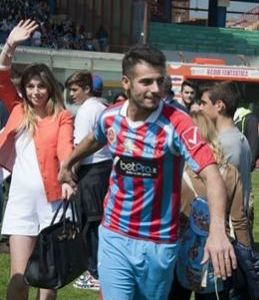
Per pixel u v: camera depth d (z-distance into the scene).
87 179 6.85
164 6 44.34
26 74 5.89
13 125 5.95
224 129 5.99
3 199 8.96
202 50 41.78
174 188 4.39
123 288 4.51
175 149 4.29
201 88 6.14
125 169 4.38
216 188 4.04
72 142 5.83
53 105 5.92
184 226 5.04
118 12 38.75
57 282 5.53
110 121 4.41
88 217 6.75
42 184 5.79
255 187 18.88
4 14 36.03
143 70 4.20
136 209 4.41
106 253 4.54
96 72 27.81
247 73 28.00
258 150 8.94
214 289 5.04
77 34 37.56
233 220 5.09
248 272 5.02
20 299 5.84
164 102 4.40
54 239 5.55
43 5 38.47
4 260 8.77
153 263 4.46
